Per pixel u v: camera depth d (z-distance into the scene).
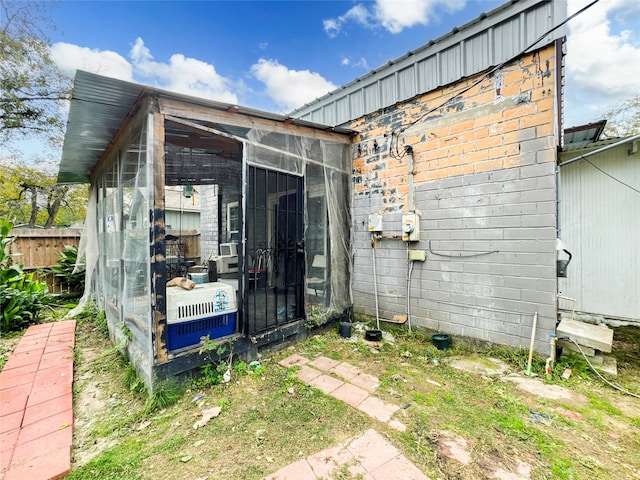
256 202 3.00
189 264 6.94
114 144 3.41
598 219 4.28
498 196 2.87
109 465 1.60
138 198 2.53
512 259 2.80
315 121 4.67
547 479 1.44
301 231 3.49
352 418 1.98
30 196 10.80
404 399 2.20
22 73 7.99
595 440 1.72
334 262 3.95
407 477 1.47
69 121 2.79
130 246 2.80
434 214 3.33
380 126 3.82
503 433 1.79
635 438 1.74
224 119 2.71
